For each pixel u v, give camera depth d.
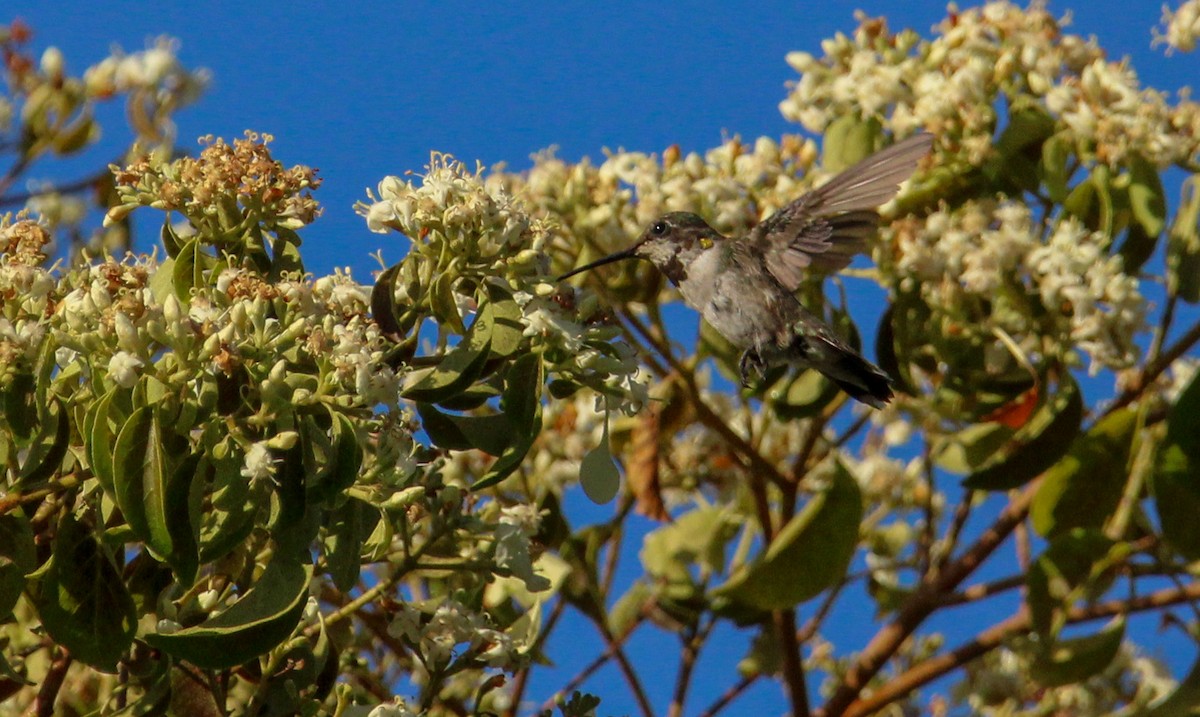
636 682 12.53
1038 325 12.16
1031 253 11.94
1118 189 12.46
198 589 7.88
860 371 11.23
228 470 6.71
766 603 11.74
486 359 7.54
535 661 11.33
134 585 7.75
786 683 12.53
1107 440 12.21
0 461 7.25
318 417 7.25
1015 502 12.70
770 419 13.09
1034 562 11.95
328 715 8.14
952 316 12.17
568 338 7.70
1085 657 11.87
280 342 6.98
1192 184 12.82
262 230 8.13
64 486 7.02
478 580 8.98
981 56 13.16
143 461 6.52
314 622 8.16
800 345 11.20
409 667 10.29
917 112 12.97
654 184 12.85
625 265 12.65
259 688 7.75
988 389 12.14
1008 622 12.34
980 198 12.77
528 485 12.55
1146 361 12.44
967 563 12.56
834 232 11.51
